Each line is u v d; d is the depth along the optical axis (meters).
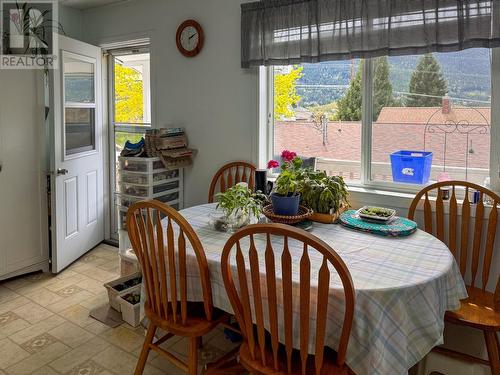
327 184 2.28
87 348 2.37
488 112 2.38
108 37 3.89
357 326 1.40
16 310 2.79
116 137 4.15
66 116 3.46
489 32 2.10
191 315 1.87
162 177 3.34
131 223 1.83
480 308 1.93
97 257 3.80
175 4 3.42
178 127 3.54
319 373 1.39
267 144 3.17
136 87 3.97
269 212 2.13
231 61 3.15
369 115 2.73
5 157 3.13
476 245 2.16
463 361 1.89
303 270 1.33
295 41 2.71
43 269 3.46
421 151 2.60
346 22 2.48
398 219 2.21
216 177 3.20
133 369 2.18
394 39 2.34
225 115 3.24
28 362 2.23
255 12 2.87
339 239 1.97
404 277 1.52
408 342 1.45
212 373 2.03
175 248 1.87
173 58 3.49
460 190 2.48
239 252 1.45
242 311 1.57
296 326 1.47
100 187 4.03
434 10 2.21
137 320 2.60
